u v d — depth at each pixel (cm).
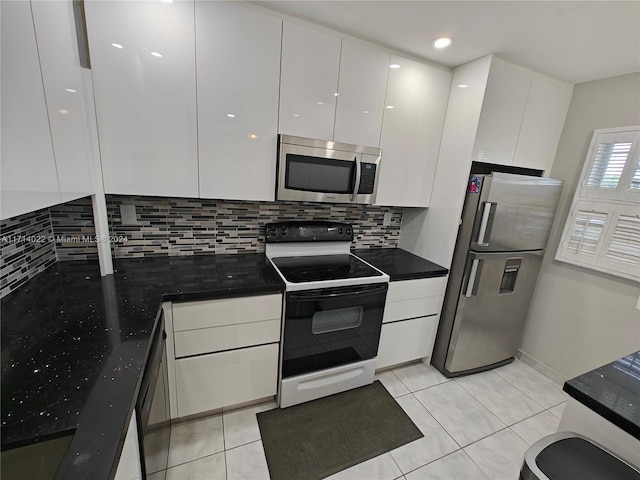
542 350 240
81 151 120
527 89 199
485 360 231
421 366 235
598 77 199
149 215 176
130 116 135
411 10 140
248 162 162
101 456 57
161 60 134
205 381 154
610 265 196
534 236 213
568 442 94
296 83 161
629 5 122
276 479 140
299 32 155
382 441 165
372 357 201
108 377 79
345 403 190
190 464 144
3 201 67
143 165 142
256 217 204
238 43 145
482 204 188
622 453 90
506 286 225
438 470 151
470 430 177
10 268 122
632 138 184
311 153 171
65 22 106
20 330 101
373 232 253
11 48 72
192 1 133
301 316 164
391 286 195
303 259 207
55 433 61
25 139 77
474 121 188
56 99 98
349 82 174
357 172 184
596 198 203
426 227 231
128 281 146
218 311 147
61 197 101
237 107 152
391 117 192
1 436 59
